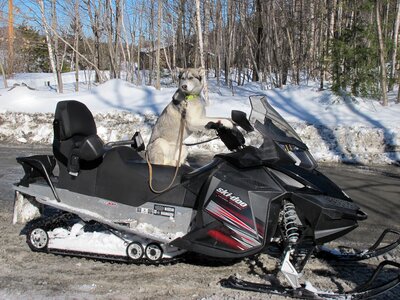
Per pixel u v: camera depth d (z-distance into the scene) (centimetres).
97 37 1934
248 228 358
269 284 371
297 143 382
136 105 1269
